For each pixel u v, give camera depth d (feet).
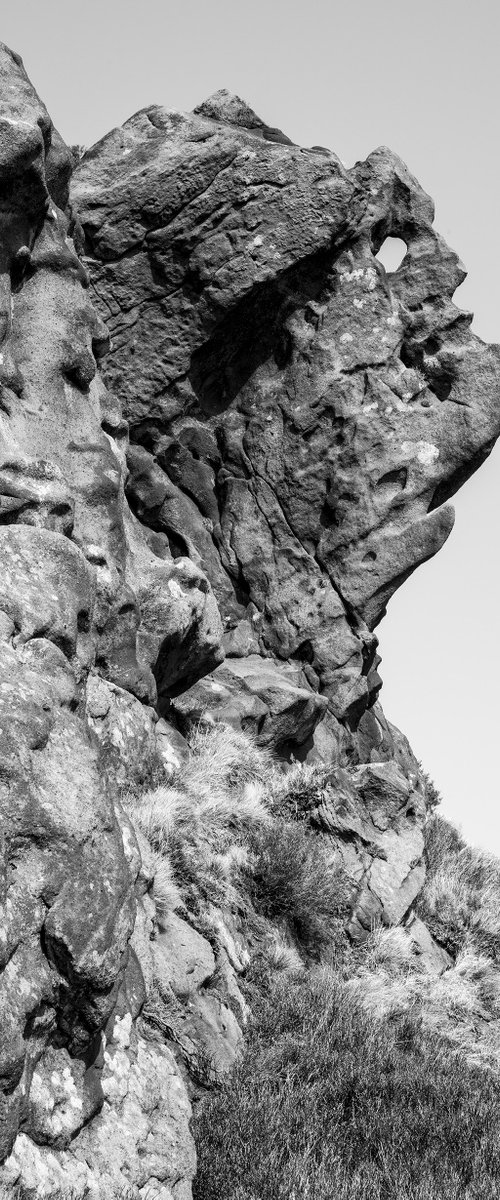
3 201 24.04
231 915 28.02
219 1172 19.48
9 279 25.17
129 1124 17.92
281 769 36.45
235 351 39.04
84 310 27.04
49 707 17.80
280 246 37.19
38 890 16.22
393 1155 21.75
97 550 27.32
